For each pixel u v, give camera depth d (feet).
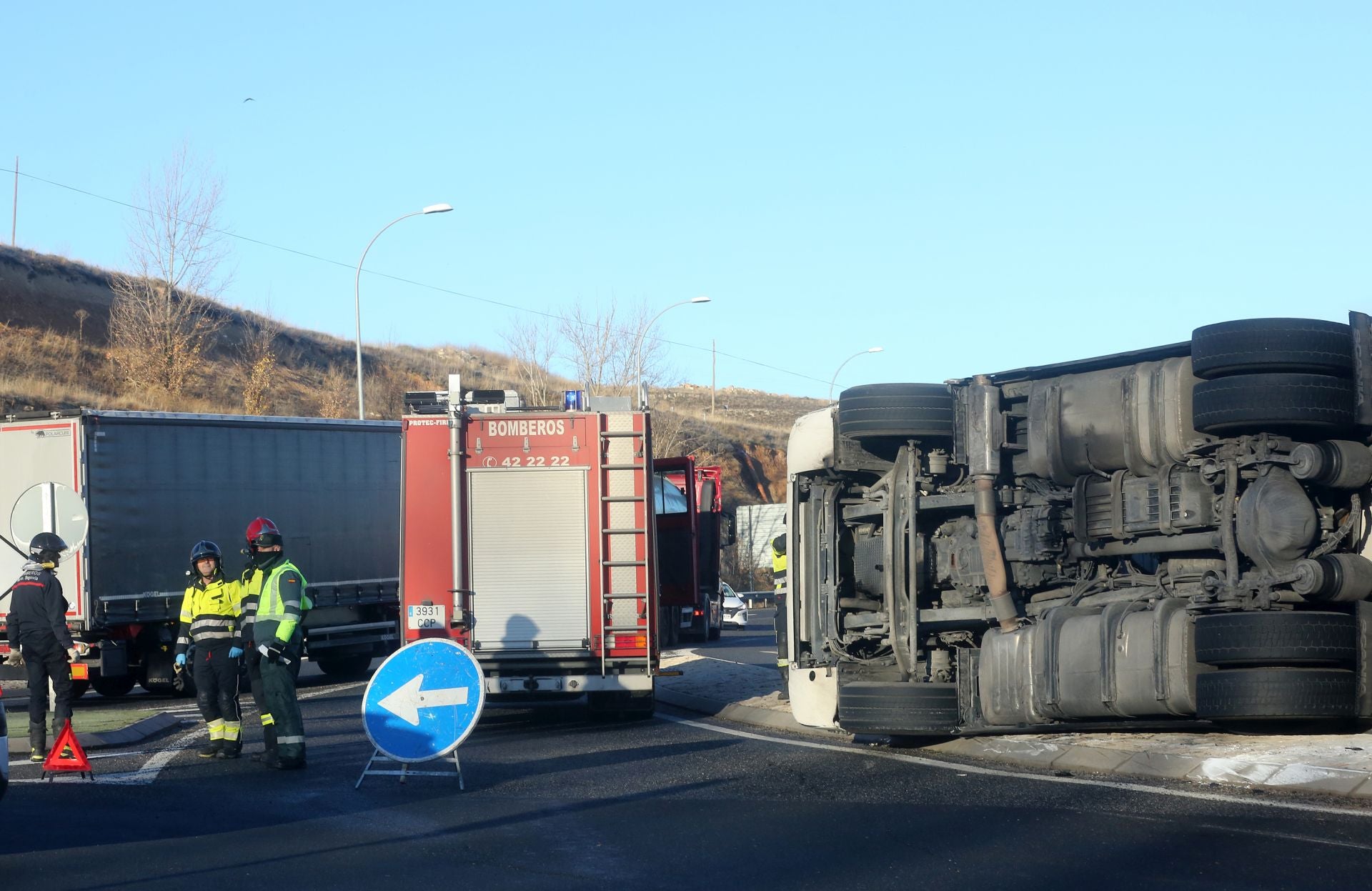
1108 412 34.60
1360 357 31.07
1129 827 26.30
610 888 23.26
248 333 217.77
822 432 42.80
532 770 37.78
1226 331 31.32
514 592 49.16
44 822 30.25
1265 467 31.32
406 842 27.55
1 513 63.46
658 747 42.34
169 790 34.73
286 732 38.50
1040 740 37.09
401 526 49.32
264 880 24.31
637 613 49.26
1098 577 36.19
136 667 65.62
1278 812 26.94
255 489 70.44
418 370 254.47
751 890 22.90
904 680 39.78
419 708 35.29
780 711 49.60
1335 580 30.27
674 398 355.36
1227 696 30.42
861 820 28.60
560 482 49.55
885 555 39.68
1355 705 30.19
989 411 37.50
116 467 64.08
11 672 62.03
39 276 210.79
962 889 22.39
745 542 188.14
